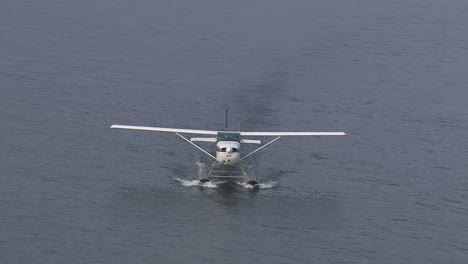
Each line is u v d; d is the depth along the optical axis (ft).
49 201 547.08
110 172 598.75
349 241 509.35
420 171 619.26
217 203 554.05
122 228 515.50
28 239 495.00
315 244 504.43
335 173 612.29
